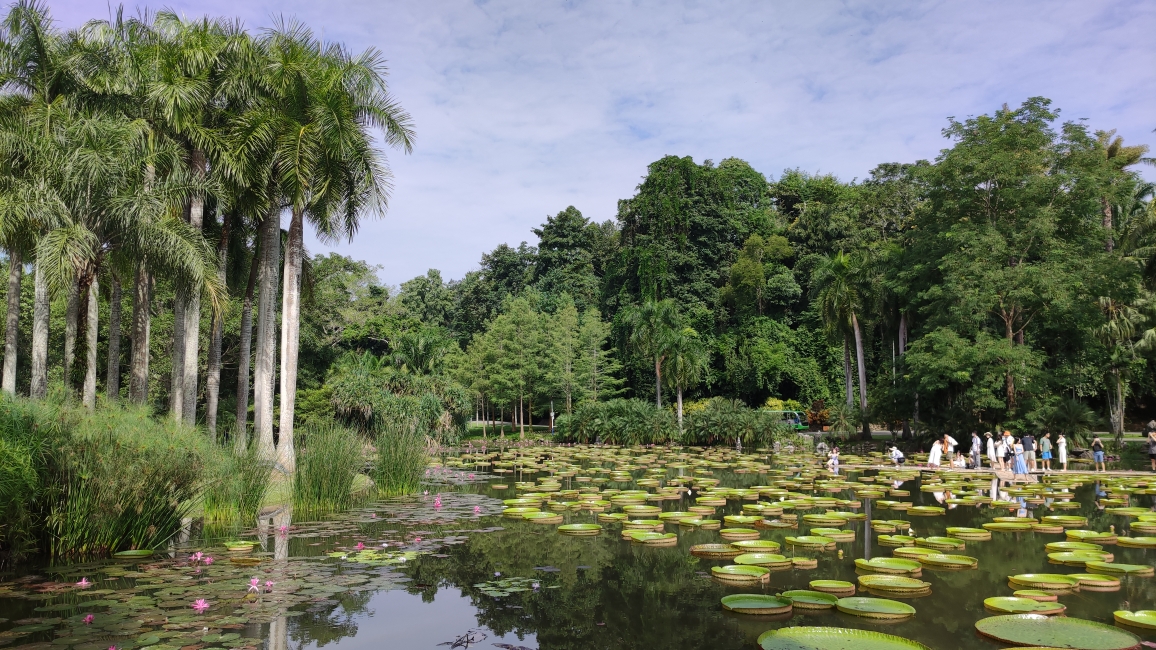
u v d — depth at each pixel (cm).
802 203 6062
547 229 6588
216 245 1945
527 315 4678
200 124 1648
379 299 5341
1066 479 1898
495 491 1705
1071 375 2706
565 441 3909
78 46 1555
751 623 647
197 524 1158
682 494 1596
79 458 886
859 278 3547
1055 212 2720
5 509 795
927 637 595
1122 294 2653
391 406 2912
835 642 559
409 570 848
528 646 589
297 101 1677
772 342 4912
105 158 1334
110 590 717
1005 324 2934
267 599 700
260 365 1675
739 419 3334
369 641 595
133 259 1393
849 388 3656
